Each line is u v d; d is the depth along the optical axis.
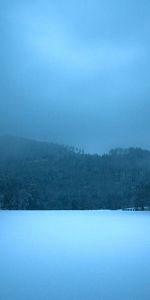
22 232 55.94
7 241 42.06
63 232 57.12
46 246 37.53
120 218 108.38
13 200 182.50
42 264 26.16
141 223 81.94
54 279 20.70
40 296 16.78
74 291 17.78
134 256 30.70
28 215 125.38
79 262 27.28
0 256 30.00
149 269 24.25
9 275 21.83
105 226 72.00
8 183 184.00
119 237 49.00
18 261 27.44
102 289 18.22
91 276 21.73
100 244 40.09
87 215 134.00
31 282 19.84
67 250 34.53
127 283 19.69
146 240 44.75
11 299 16.25
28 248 35.53
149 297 16.62
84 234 53.75
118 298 16.42
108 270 23.86
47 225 73.31
